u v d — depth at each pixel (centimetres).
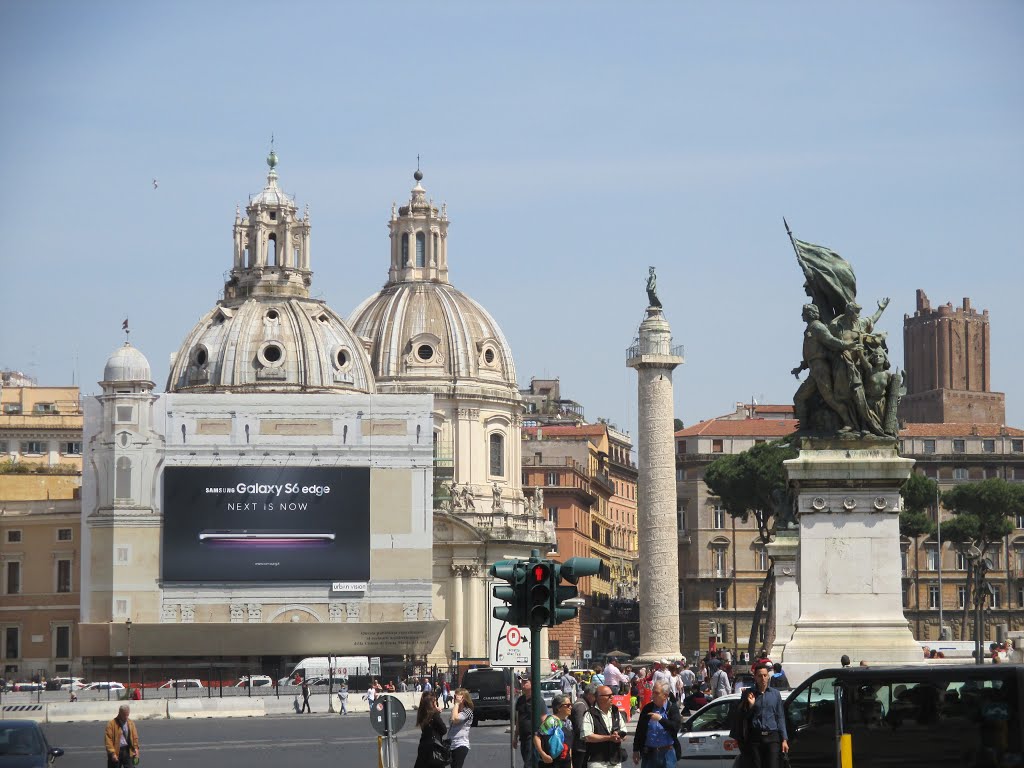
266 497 14175
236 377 15762
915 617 17350
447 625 15850
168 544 14112
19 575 15250
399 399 14312
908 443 18562
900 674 2930
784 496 6138
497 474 17475
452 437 17250
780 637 5944
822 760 3027
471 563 15900
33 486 17488
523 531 16400
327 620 14138
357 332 17762
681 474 18375
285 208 16500
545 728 3275
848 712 2950
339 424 14262
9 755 3691
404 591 14225
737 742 3080
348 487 14225
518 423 17712
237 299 16312
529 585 3219
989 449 18550
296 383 15762
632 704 6141
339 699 10156
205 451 14188
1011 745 2830
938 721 2884
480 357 17512
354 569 14188
